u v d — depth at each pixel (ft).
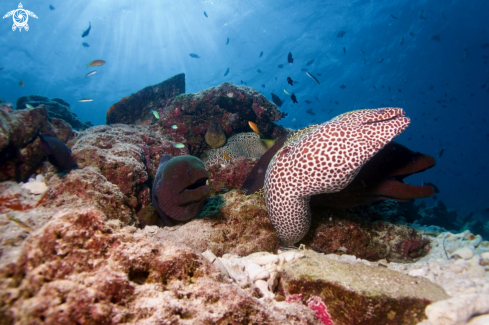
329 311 7.04
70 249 4.50
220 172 17.01
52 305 3.73
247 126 25.95
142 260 5.00
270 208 11.05
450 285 7.59
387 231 13.83
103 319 3.89
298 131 14.82
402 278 7.38
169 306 4.50
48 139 11.50
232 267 8.36
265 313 5.28
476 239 12.54
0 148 12.03
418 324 6.15
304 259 8.98
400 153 11.45
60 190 10.60
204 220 11.76
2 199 10.11
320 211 13.05
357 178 11.48
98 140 16.92
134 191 14.02
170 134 24.84
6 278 3.95
